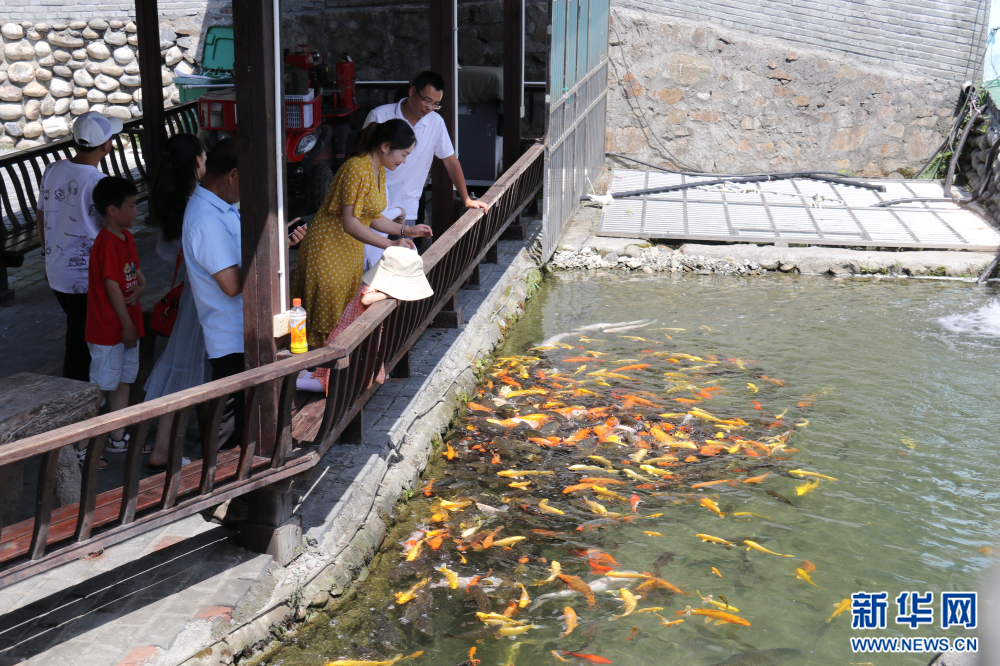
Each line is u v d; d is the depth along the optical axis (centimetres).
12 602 353
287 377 355
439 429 566
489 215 725
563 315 824
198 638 337
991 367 696
